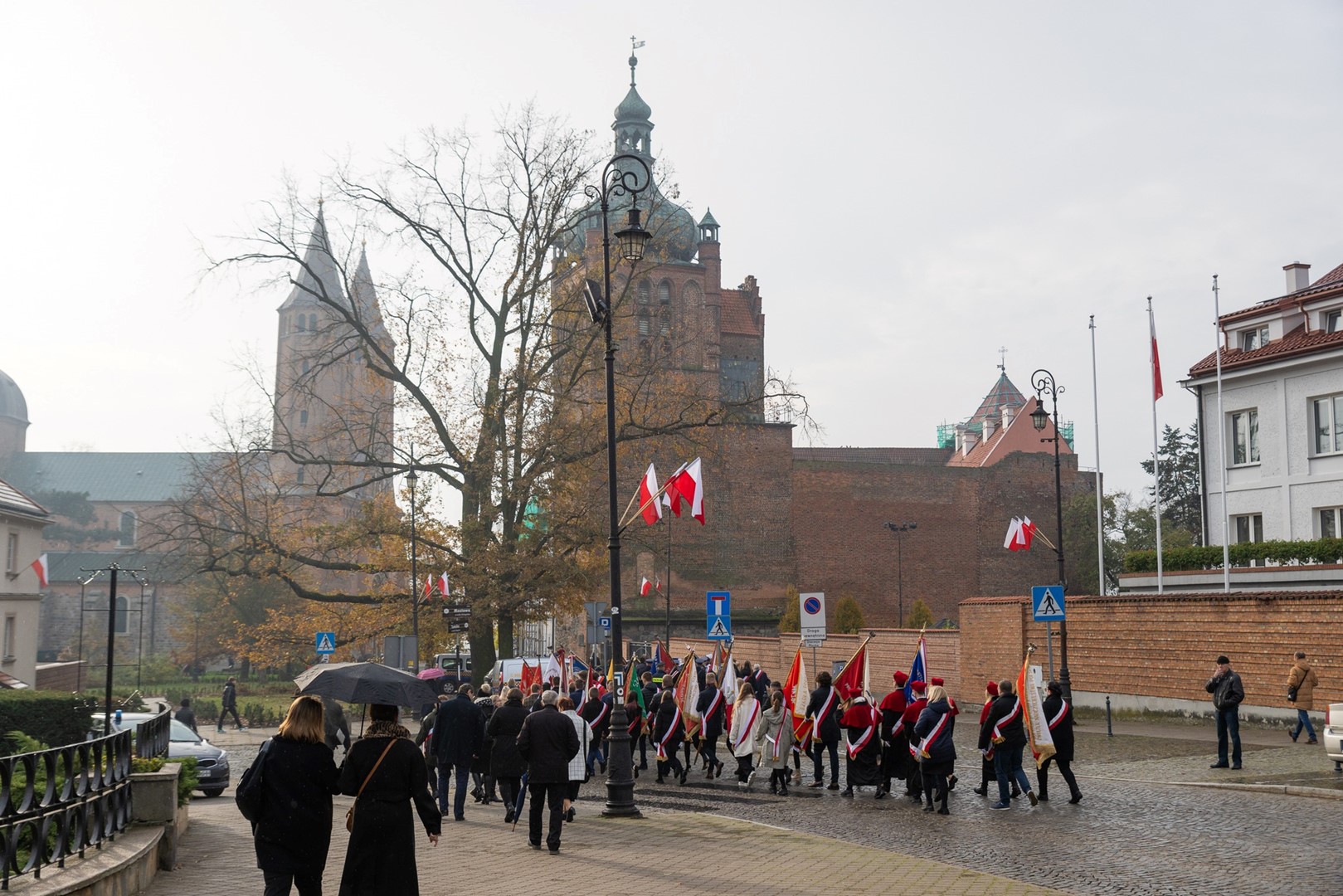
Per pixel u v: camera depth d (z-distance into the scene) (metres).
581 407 43.69
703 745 23.50
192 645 92.00
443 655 62.69
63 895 9.48
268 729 45.44
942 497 88.00
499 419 41.34
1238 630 29.44
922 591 86.69
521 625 58.88
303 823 9.11
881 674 47.91
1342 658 26.48
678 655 69.69
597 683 27.94
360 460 45.91
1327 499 39.19
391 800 9.40
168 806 13.35
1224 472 42.31
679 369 51.84
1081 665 34.88
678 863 13.35
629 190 19.84
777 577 83.25
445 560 42.38
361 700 16.70
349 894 9.30
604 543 43.00
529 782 14.57
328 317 44.41
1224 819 15.73
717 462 45.53
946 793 17.39
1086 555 89.38
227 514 43.47
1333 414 39.38
